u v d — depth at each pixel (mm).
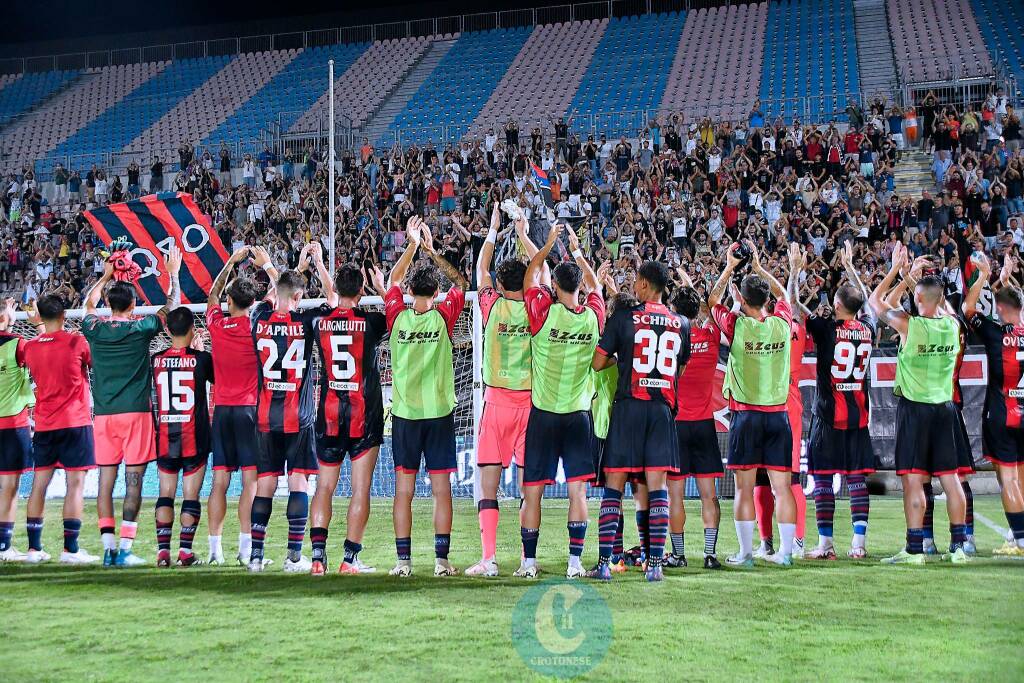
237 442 6723
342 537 8258
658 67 29875
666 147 21953
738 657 3938
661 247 18172
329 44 37219
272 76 34156
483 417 6285
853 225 17984
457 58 33094
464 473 12594
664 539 5773
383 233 20578
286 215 21688
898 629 4418
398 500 6051
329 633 4352
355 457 6195
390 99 31031
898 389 6727
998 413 6793
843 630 4398
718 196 20266
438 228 20562
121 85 35375
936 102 20906
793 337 7070
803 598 5148
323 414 6113
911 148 22875
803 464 11750
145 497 13055
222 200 22906
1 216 25469
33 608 4941
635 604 4988
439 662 3869
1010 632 4359
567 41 32750
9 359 7000
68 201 25672
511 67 31703
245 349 6703
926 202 18297
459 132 27844
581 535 5969
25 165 28625
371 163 23125
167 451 6648
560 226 6133
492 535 6133
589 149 22469
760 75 28094
